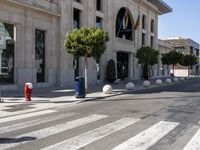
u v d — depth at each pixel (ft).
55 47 96.73
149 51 140.36
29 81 85.30
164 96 68.90
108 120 36.50
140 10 171.73
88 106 50.83
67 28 100.37
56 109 47.21
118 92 77.77
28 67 84.89
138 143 25.36
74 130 30.48
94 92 77.51
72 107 49.57
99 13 123.34
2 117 39.27
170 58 179.01
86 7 112.16
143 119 37.32
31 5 83.76
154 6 192.85
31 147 24.00
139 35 170.40
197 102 56.39
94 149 23.44
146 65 169.48
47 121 35.91
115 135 28.25
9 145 24.63
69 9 101.35
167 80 132.57
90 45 74.23
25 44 83.82
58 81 97.35
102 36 75.46
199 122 35.14
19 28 81.97
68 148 23.70
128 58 161.38
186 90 88.89
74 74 105.29
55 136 27.78
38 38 90.43
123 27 151.74
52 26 94.99
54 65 96.48
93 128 31.53
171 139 26.89
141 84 116.78
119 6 142.61
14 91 76.43
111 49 134.10
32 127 32.17
